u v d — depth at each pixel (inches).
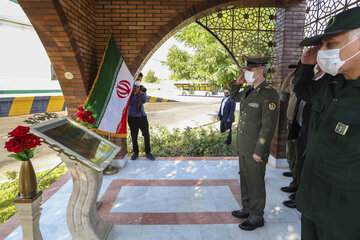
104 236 100.7
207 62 367.6
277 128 177.9
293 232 106.3
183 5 169.5
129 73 165.3
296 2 166.9
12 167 207.3
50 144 72.7
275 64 182.9
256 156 98.8
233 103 232.7
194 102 874.8
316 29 156.3
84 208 90.0
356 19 43.4
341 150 46.2
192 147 233.8
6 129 357.1
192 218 117.5
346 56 45.1
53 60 144.2
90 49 163.5
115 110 161.9
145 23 170.7
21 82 287.4
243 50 193.0
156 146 241.0
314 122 55.1
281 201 133.3
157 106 727.1
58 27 126.6
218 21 209.3
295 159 138.8
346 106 46.2
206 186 152.3
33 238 79.4
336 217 46.6
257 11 186.9
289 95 150.3
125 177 165.6
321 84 57.9
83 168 85.0
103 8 169.5
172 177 166.1
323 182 49.4
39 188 156.5
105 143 98.3
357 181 43.8
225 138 241.6
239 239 101.8
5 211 131.4
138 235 104.7
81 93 158.2
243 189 116.3
